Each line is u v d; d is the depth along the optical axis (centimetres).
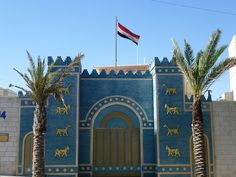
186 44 2169
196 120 2114
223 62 2106
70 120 2564
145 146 2655
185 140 2569
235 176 2603
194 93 2141
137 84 2744
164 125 2575
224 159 2623
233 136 2655
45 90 2183
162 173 2514
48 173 2489
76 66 2623
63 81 2598
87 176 2591
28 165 2583
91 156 2616
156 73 2639
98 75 2741
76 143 2538
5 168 2575
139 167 2647
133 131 2689
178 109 2603
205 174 2062
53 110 2572
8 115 2631
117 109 2706
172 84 2631
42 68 2170
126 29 3022
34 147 2139
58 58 2625
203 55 2123
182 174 2522
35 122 2167
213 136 2648
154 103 2667
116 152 2661
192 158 2550
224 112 2683
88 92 2716
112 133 2680
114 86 2731
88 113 2686
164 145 2552
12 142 2603
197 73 2119
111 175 2628
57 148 2523
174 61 2406
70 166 2503
